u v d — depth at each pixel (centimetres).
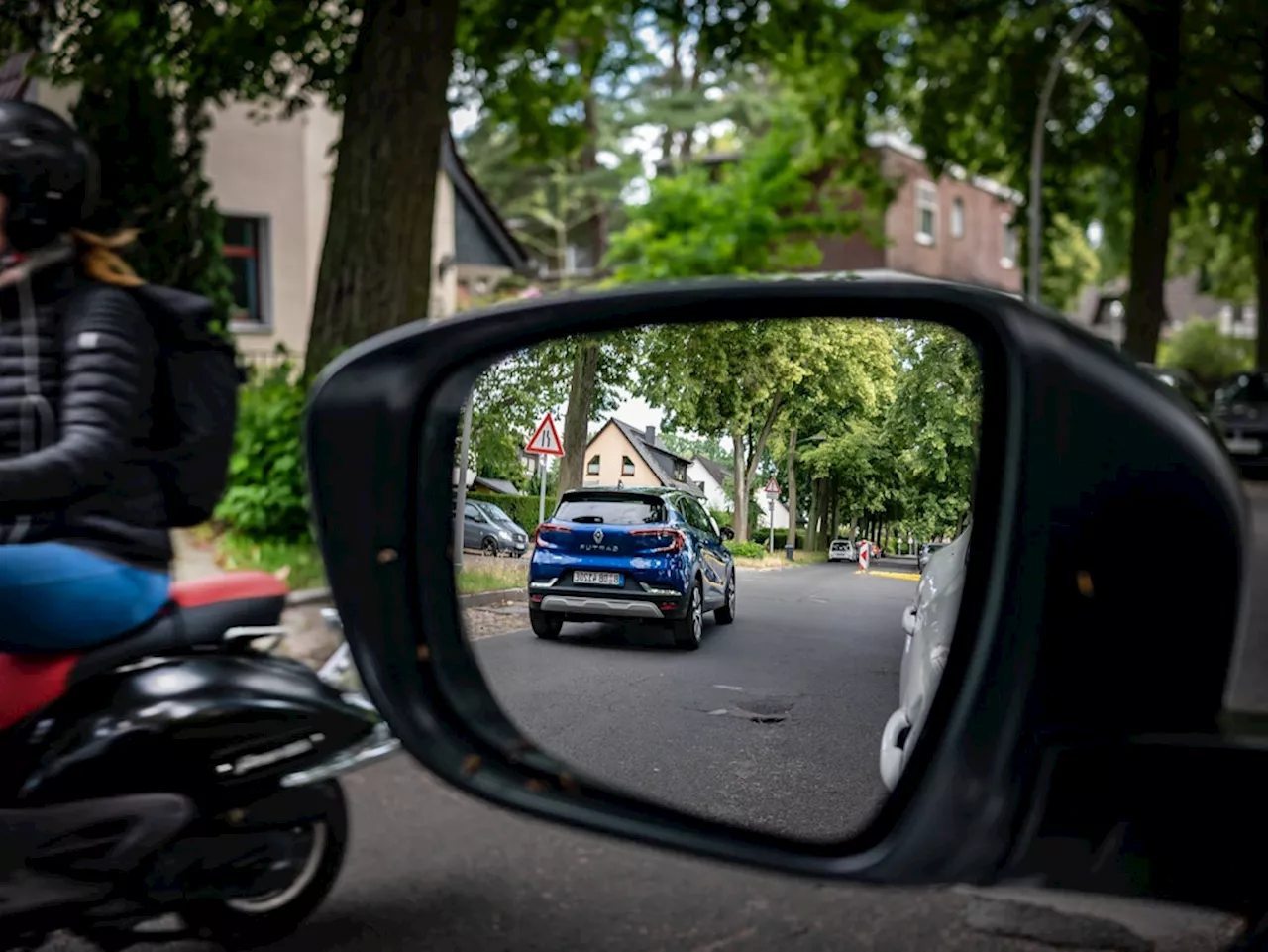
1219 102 1919
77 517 221
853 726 94
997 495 88
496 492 113
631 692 104
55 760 198
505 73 1348
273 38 1017
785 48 1411
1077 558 86
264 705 206
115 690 205
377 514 120
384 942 195
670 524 102
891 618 93
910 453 92
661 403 103
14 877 194
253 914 207
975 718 89
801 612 97
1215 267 4003
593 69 1412
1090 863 88
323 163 1772
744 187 2192
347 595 118
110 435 227
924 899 130
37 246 232
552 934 187
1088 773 87
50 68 1020
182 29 1009
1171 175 1880
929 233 3584
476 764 110
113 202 1077
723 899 177
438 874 213
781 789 98
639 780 104
